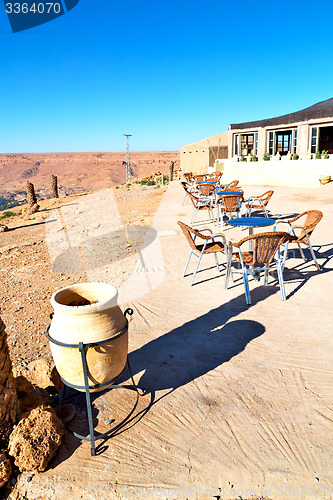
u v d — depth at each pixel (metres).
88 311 2.28
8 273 6.96
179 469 2.19
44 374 3.03
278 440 2.35
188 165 34.81
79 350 2.29
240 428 2.46
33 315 4.68
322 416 2.53
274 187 17.23
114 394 2.92
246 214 10.42
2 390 2.27
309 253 6.34
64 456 2.33
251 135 23.67
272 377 2.97
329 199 12.40
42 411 2.42
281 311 4.14
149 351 3.48
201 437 2.41
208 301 4.55
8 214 25.56
